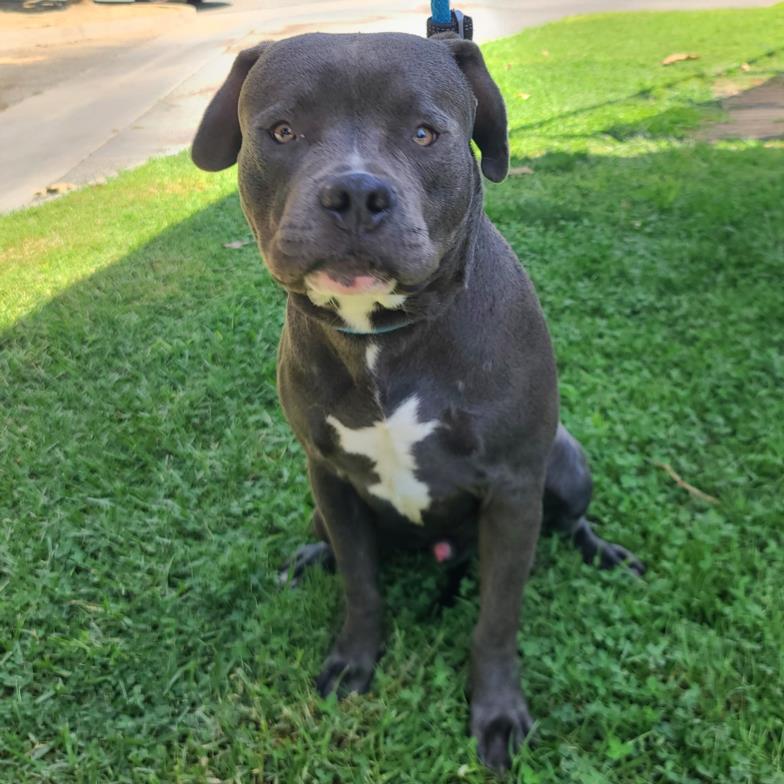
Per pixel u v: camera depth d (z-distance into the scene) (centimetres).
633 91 240
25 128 256
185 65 342
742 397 93
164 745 62
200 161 60
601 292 118
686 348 103
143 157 220
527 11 477
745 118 206
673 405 92
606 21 388
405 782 58
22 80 328
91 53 386
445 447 59
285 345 62
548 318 113
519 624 66
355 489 66
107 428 97
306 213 48
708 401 93
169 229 156
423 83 51
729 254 125
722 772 56
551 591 72
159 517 82
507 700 62
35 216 173
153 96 288
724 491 81
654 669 64
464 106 55
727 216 136
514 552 61
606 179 160
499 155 61
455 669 67
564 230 140
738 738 58
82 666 68
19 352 113
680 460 85
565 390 96
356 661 66
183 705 65
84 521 83
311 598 73
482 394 57
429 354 56
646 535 77
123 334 116
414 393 57
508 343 58
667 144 186
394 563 78
